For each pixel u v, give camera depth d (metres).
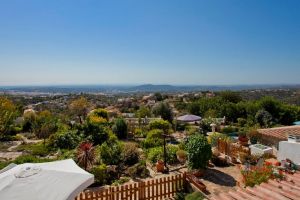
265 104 32.38
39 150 18.62
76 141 19.77
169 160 14.38
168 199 10.35
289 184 7.20
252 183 8.91
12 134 29.20
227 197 6.86
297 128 19.08
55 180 6.45
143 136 24.80
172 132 25.80
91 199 9.29
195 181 10.55
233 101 42.22
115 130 23.98
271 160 12.70
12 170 6.84
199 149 11.99
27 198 5.75
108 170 12.68
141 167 12.92
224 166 13.50
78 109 35.94
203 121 26.48
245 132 21.95
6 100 29.11
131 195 9.89
